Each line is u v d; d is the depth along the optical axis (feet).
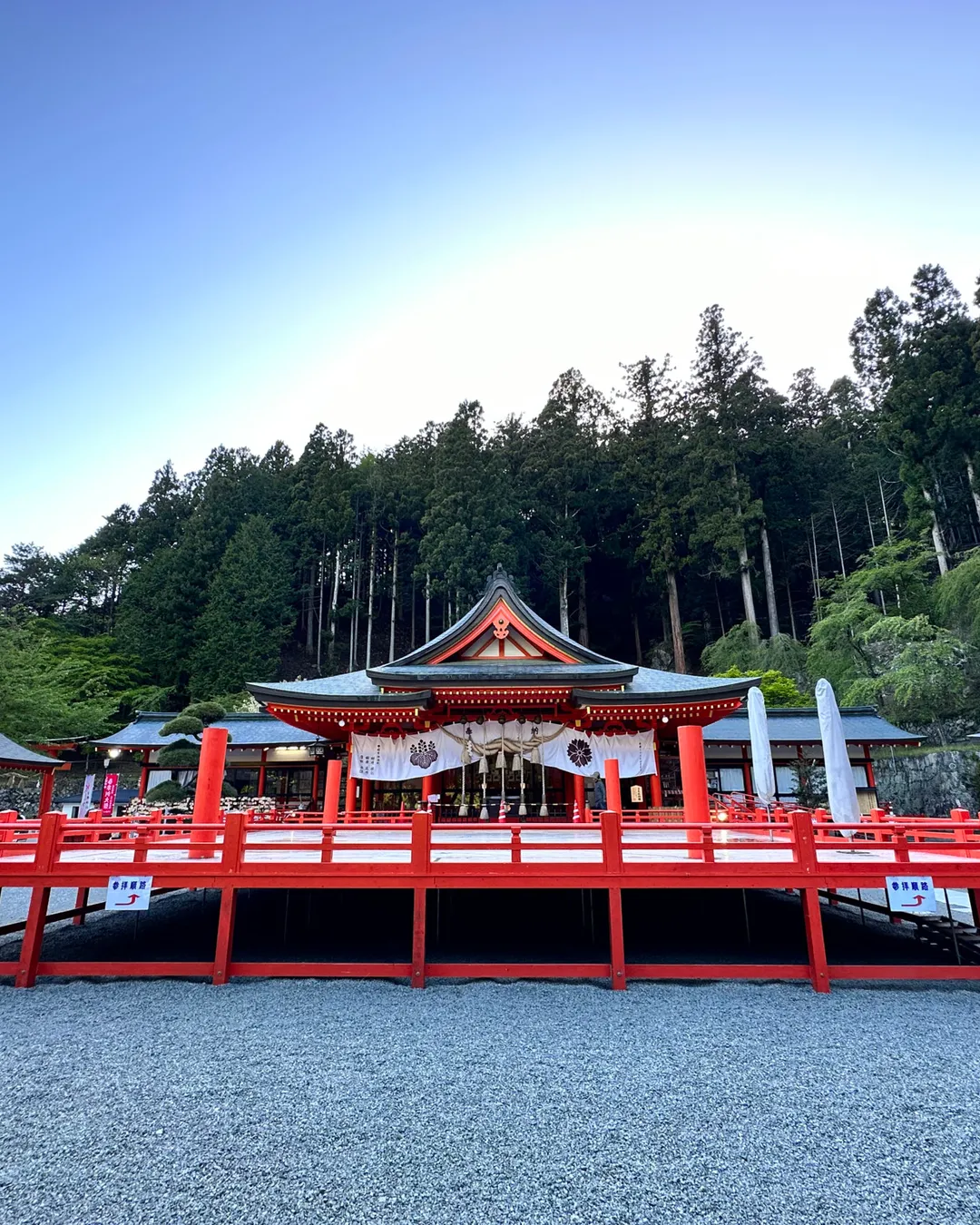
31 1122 17.87
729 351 162.09
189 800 72.64
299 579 180.75
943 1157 16.33
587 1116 18.19
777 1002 26.91
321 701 49.01
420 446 198.08
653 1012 25.84
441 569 140.67
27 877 29.81
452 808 52.26
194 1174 15.48
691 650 160.45
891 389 126.21
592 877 29.35
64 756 124.98
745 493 146.72
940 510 123.95
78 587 181.47
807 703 106.01
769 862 29.60
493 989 28.22
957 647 92.27
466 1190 14.93
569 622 176.55
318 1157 16.21
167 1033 23.88
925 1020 25.08
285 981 29.12
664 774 70.28
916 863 29.48
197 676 135.33
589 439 172.65
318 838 42.45
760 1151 16.57
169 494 198.80
